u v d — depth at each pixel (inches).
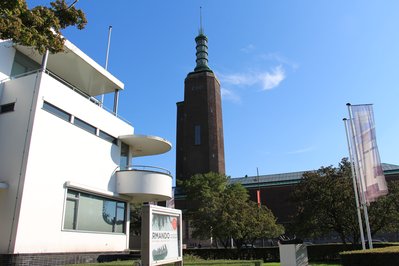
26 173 557.0
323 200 1184.8
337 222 1185.4
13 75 690.2
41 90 609.3
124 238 818.8
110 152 805.9
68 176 655.1
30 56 740.0
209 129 2866.6
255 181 3105.3
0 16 376.5
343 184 1165.1
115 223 797.9
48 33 433.1
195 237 1352.1
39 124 596.4
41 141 596.7
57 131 639.1
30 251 547.8
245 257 1267.2
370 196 716.7
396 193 1120.2
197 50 3201.3
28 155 565.0
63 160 646.5
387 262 511.2
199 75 3043.8
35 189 571.5
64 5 459.2
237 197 1472.7
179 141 3255.4
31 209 558.6
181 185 2217.0
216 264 589.0
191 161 2812.5
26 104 605.0
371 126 741.9
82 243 669.3
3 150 589.0
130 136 839.1
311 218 1203.9
